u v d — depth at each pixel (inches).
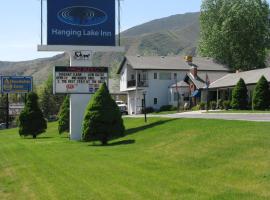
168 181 550.9
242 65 3299.7
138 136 1120.2
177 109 2618.1
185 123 1138.0
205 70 3014.3
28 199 529.0
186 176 570.9
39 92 3981.3
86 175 641.6
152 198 475.5
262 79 1924.2
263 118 1220.5
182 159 686.5
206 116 1489.9
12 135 1930.4
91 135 1112.2
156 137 1009.5
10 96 4832.7
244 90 2071.9
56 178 643.5
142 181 564.4
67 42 1398.9
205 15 3393.2
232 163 599.2
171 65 3016.7
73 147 1096.2
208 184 515.2
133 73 3105.3
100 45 1418.6
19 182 646.5
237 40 3275.1
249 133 765.9
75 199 501.0
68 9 1403.8
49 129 2022.6
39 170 735.1
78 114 1391.5
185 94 2842.0
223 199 448.5
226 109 2172.7
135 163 714.8
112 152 895.7
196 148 748.6
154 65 2974.9
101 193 518.9
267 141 679.1
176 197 471.2
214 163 622.8
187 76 2827.3
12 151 1109.1
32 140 1466.5
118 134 1119.0
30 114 1610.5
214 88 2488.9
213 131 868.6
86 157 847.7
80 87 1374.3
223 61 3280.0
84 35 1409.9
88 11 1413.6
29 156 954.7
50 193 546.3
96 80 1379.2
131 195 496.7
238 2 3312.0
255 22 3275.1
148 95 2955.2
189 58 3090.6
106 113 1111.0
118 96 4018.2
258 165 562.3
